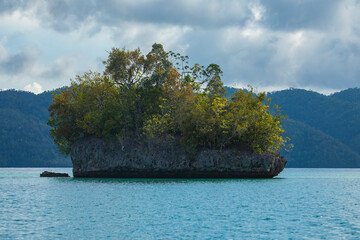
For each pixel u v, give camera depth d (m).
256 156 99.69
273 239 32.56
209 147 102.06
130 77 112.56
